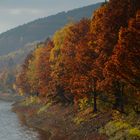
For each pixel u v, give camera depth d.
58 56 70.31
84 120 51.12
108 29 40.88
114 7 40.66
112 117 44.88
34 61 112.00
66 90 61.81
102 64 42.66
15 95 184.12
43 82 83.00
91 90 50.09
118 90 44.38
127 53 34.75
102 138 40.97
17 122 76.38
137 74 35.38
